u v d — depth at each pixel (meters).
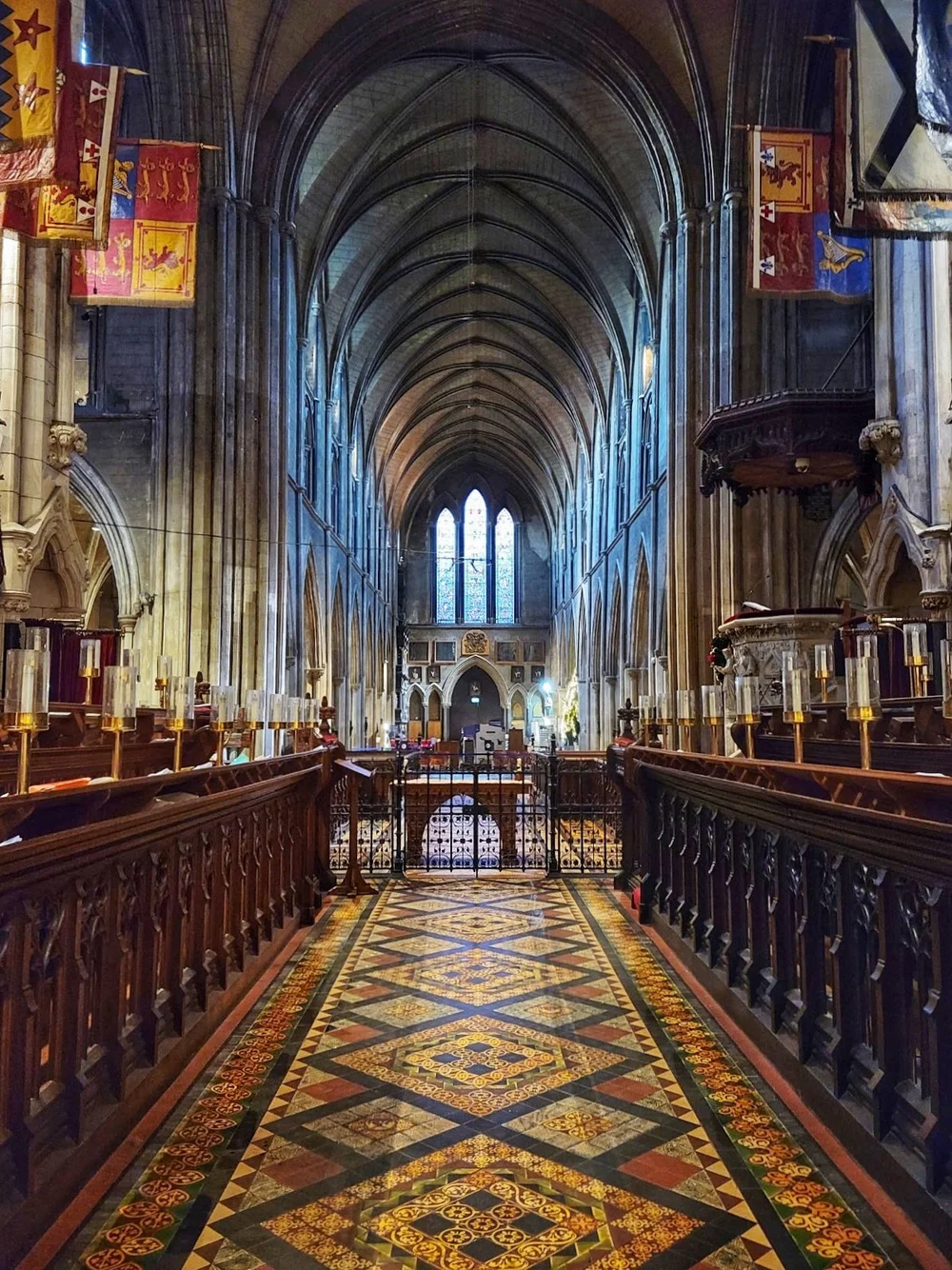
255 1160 3.93
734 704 7.32
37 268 10.73
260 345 17.16
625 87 18.23
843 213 7.24
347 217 23.59
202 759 8.83
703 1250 3.25
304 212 21.62
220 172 16.41
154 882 4.57
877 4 7.20
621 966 7.21
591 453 36.56
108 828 3.66
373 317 30.89
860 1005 4.14
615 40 17.56
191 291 11.24
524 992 6.50
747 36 16.03
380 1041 5.47
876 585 11.46
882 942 3.76
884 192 7.06
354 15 17.39
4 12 7.48
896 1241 3.30
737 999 5.75
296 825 8.82
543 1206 3.54
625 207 22.67
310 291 22.83
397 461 44.34
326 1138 4.15
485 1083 4.80
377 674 40.03
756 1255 3.22
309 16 17.08
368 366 32.09
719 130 17.03
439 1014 5.99
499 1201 3.59
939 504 10.03
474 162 25.25
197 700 13.42
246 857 6.72
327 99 17.95
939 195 7.07
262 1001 6.28
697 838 7.17
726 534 15.91
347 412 31.42
